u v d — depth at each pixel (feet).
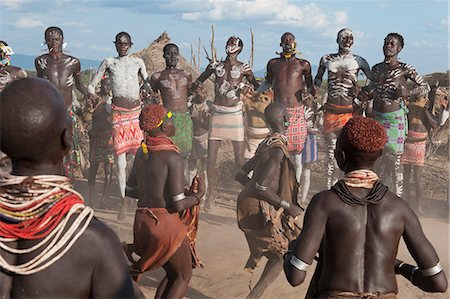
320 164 36.58
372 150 8.54
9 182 5.44
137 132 27.27
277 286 17.62
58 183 5.56
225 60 29.04
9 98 5.36
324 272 8.54
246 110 28.96
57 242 5.29
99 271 5.38
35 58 27.45
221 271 19.11
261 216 15.26
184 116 27.99
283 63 27.94
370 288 8.20
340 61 27.66
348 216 8.38
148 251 13.08
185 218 13.48
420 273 8.67
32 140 5.35
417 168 27.91
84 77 39.01
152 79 28.04
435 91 29.66
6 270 5.27
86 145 35.96
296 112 27.53
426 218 27.14
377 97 27.02
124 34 27.37
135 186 14.15
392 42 26.43
